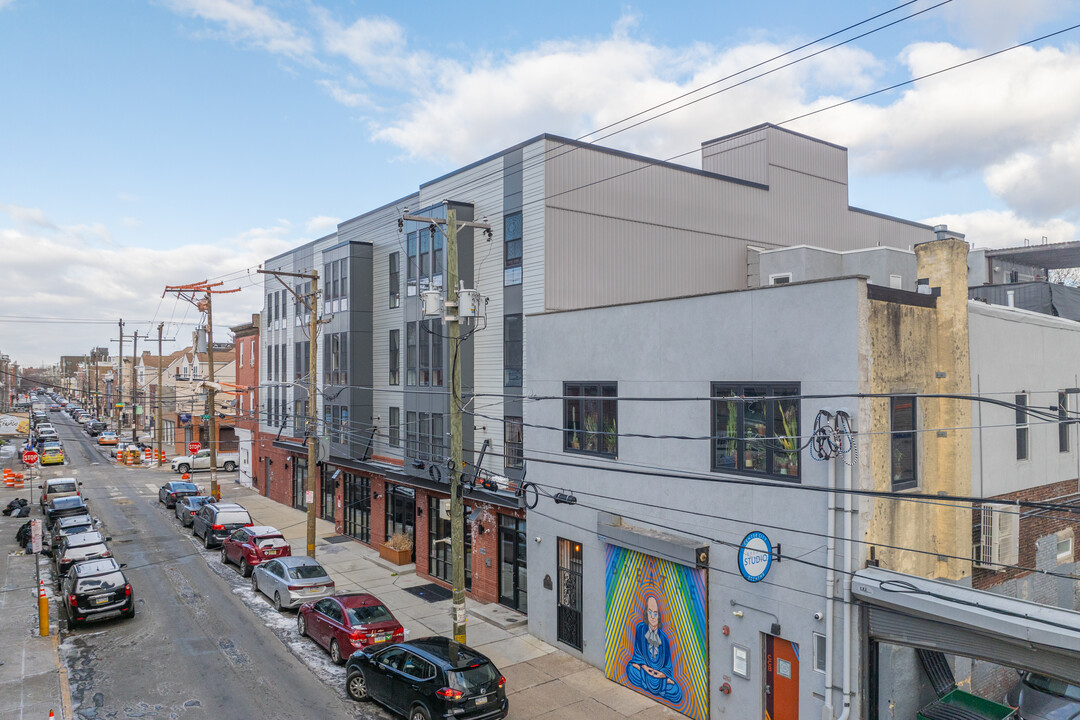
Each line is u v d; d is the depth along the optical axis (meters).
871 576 11.52
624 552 15.84
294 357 36.56
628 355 16.05
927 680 12.77
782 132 25.59
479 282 22.03
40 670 15.75
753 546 12.95
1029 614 9.82
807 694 12.08
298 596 20.06
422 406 24.69
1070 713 12.88
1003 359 15.35
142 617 19.73
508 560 21.06
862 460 11.84
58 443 58.34
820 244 26.69
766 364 13.16
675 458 14.81
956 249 13.52
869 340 12.03
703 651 13.87
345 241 31.67
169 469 54.34
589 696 15.09
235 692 14.98
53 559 26.25
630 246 20.98
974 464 14.17
